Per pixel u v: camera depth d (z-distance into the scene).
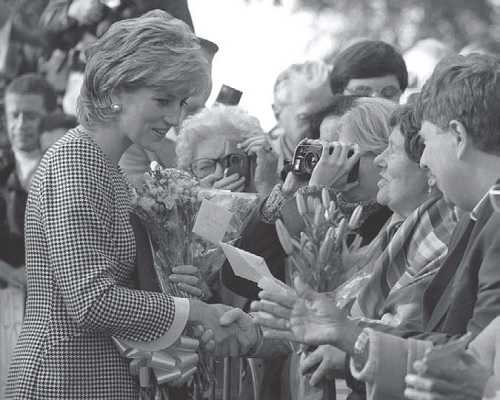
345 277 3.45
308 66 5.94
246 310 4.45
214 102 5.61
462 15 18.02
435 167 3.16
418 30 17.94
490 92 3.05
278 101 5.94
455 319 3.07
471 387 2.78
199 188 4.28
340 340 3.16
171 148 5.31
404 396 3.00
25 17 6.61
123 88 3.71
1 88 6.66
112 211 3.70
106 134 3.77
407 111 3.83
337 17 18.03
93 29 6.37
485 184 3.09
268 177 4.88
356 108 4.27
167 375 3.73
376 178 4.18
